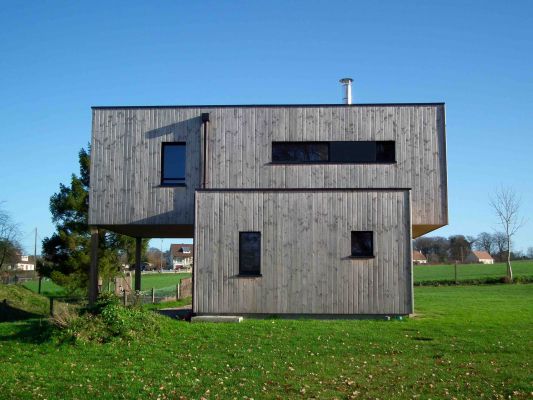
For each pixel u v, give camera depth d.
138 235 24.06
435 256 95.81
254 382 9.78
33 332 13.95
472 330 14.34
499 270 55.44
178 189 19.33
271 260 17.47
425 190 18.88
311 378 10.00
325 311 17.19
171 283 49.62
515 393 9.01
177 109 19.61
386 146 19.22
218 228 17.67
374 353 12.02
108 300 14.61
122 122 19.70
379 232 17.34
